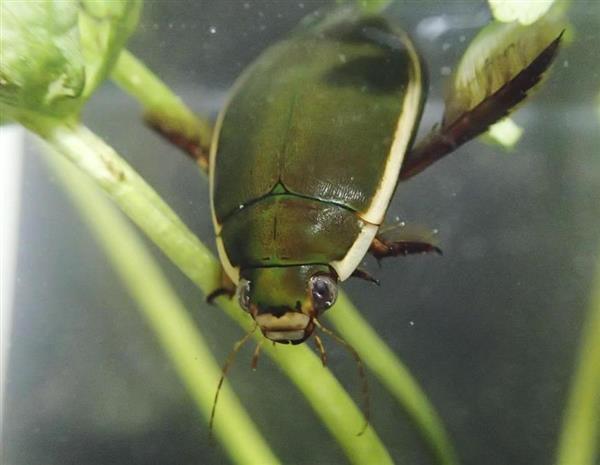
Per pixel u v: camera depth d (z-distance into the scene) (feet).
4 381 0.45
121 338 0.46
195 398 0.40
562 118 0.51
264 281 0.33
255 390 0.42
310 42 0.38
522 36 0.39
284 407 0.41
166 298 0.41
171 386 0.44
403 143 0.35
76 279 0.49
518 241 0.49
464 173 0.52
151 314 0.40
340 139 0.34
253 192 0.33
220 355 0.43
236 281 0.34
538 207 0.50
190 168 0.48
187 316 0.40
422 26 0.42
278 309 0.32
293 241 0.33
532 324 0.45
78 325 0.47
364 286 0.47
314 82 0.35
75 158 0.34
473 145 0.52
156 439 0.41
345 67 0.36
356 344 0.41
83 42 0.35
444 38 0.42
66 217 0.52
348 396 0.36
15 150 0.52
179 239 0.35
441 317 0.45
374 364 0.41
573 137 0.51
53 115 0.34
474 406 0.42
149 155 0.49
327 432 0.40
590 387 0.38
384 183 0.34
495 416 0.42
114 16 0.35
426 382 0.43
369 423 0.37
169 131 0.40
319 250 0.33
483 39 0.40
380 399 0.41
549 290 0.46
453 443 0.41
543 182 0.51
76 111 0.34
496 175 0.51
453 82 0.39
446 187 0.51
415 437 0.40
